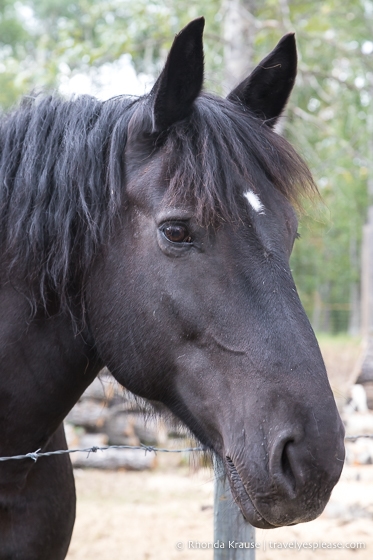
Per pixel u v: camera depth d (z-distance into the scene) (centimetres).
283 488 183
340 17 932
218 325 204
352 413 862
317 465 182
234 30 809
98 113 247
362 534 542
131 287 221
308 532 549
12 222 235
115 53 840
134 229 222
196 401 212
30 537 254
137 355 224
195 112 225
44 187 232
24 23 2748
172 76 217
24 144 243
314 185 235
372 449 742
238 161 213
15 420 241
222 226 206
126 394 268
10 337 238
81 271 234
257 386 194
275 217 212
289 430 184
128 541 530
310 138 933
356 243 2684
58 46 889
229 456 198
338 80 863
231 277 204
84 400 794
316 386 190
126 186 225
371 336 1187
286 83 252
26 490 255
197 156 213
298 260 2122
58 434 273
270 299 199
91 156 232
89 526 564
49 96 256
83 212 229
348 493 618
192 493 672
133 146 228
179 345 213
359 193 1355
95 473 746
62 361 242
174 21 875
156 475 745
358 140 964
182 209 207
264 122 239
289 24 816
